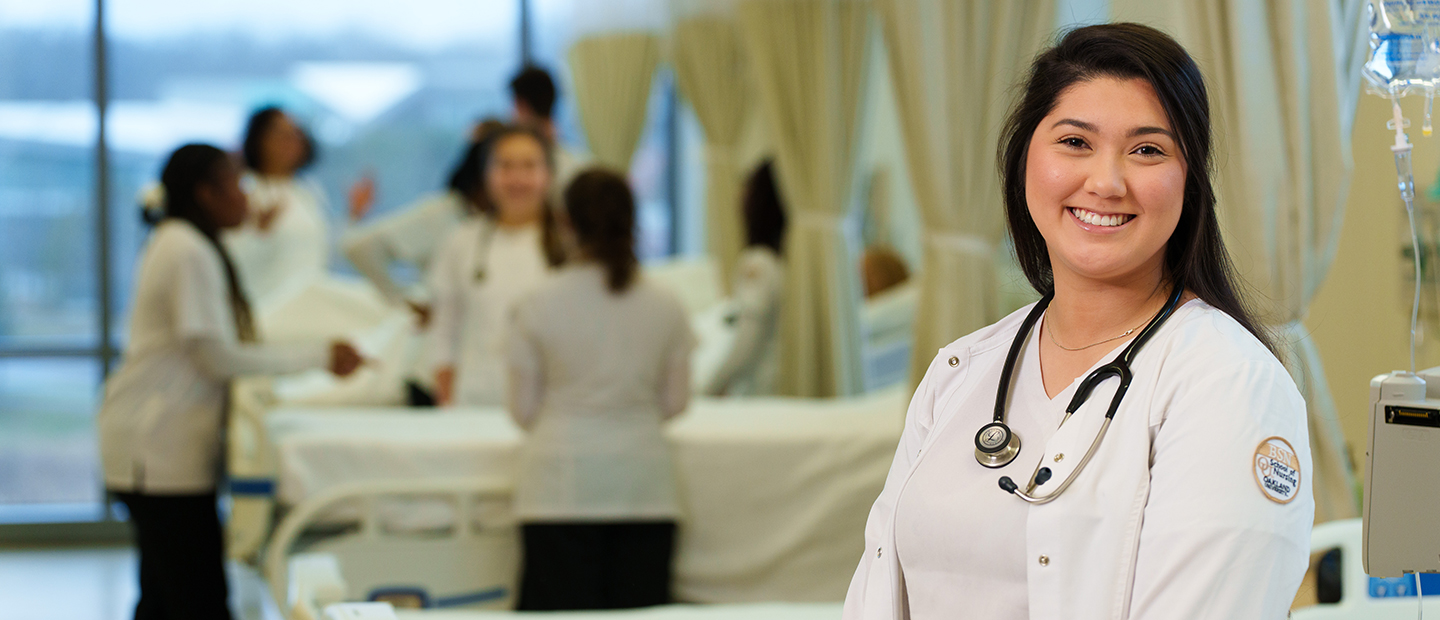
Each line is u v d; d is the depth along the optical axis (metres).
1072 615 1.06
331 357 3.50
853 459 3.35
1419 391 1.27
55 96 5.62
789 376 4.30
